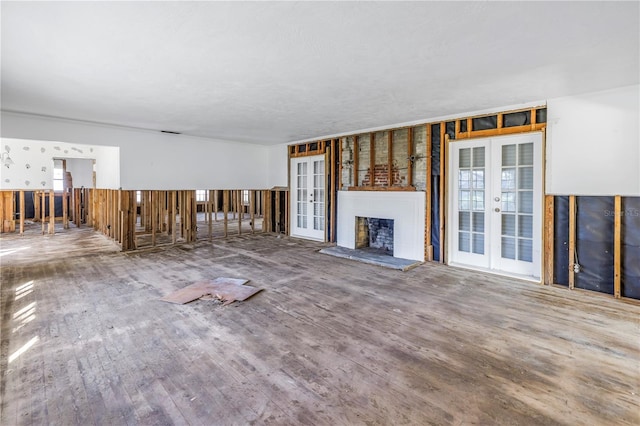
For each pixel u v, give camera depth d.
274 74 3.26
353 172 6.50
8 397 1.93
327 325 2.96
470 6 2.01
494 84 3.53
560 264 4.10
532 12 2.08
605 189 3.72
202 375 2.18
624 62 2.90
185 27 2.30
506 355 2.45
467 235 5.02
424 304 3.48
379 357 2.42
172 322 3.00
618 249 3.63
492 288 4.02
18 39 2.47
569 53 2.73
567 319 3.10
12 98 4.11
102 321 3.01
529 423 1.76
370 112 4.83
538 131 4.19
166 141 6.73
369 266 5.11
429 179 5.30
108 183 7.44
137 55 2.79
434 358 2.41
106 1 1.95
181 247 6.66
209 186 7.47
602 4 1.98
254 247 6.68
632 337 2.73
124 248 6.27
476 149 4.85
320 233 7.45
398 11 2.08
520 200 4.47
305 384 2.09
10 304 3.42
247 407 1.87
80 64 2.98
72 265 5.11
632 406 1.88
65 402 1.89
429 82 3.48
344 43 2.55
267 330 2.85
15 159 8.11
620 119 3.61
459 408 1.87
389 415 1.81
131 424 1.73
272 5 2.00
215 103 4.35
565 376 2.18
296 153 7.90
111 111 4.83
